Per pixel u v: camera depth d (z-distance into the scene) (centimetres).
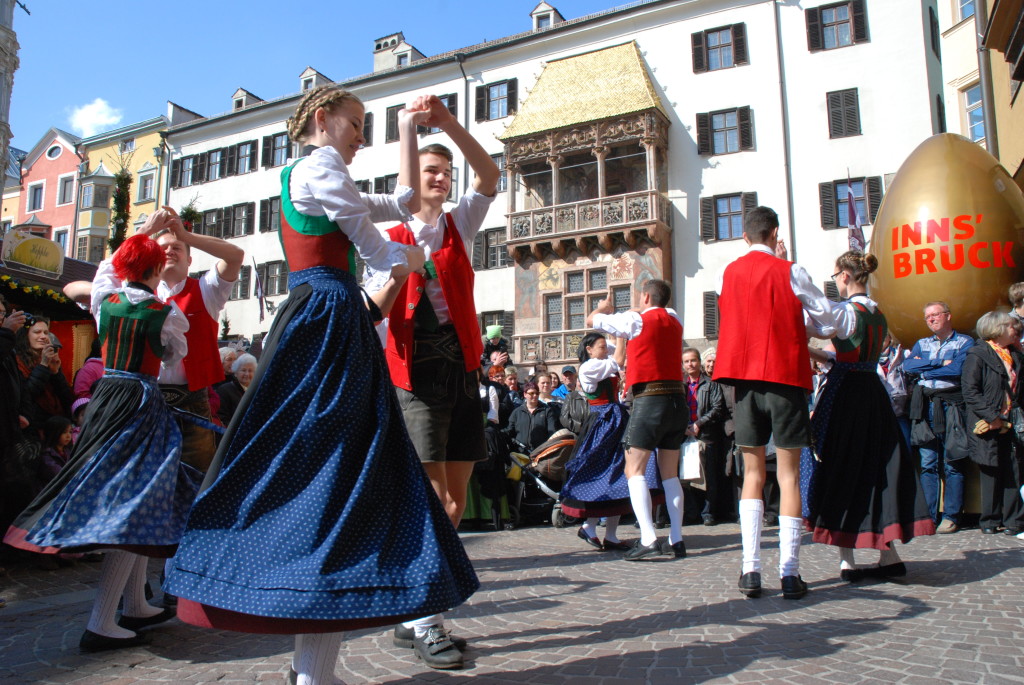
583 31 2759
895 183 777
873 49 2391
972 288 698
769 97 2478
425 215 348
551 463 865
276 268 3266
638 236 2498
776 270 420
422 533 224
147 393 344
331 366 232
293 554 209
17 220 4369
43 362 682
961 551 541
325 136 271
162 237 413
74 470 326
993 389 614
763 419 417
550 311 2633
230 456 224
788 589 395
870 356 445
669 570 512
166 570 227
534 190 2803
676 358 580
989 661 276
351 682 274
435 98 307
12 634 374
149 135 3875
